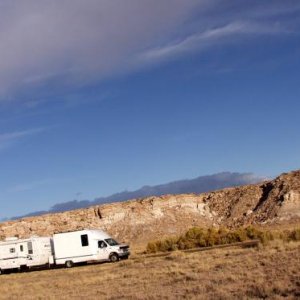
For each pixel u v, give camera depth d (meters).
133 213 113.31
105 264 46.28
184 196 118.94
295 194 101.06
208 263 31.69
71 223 113.06
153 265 36.28
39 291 29.88
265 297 18.86
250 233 57.59
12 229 112.25
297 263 26.11
